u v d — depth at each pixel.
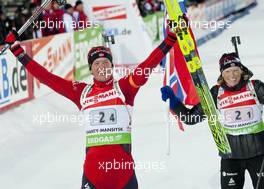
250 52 36.09
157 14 44.19
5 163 16.52
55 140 18.69
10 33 9.61
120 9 31.50
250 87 10.05
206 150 16.42
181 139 17.81
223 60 10.01
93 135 9.25
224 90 10.13
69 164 16.05
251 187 12.95
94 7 31.67
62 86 9.45
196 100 15.07
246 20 56.91
